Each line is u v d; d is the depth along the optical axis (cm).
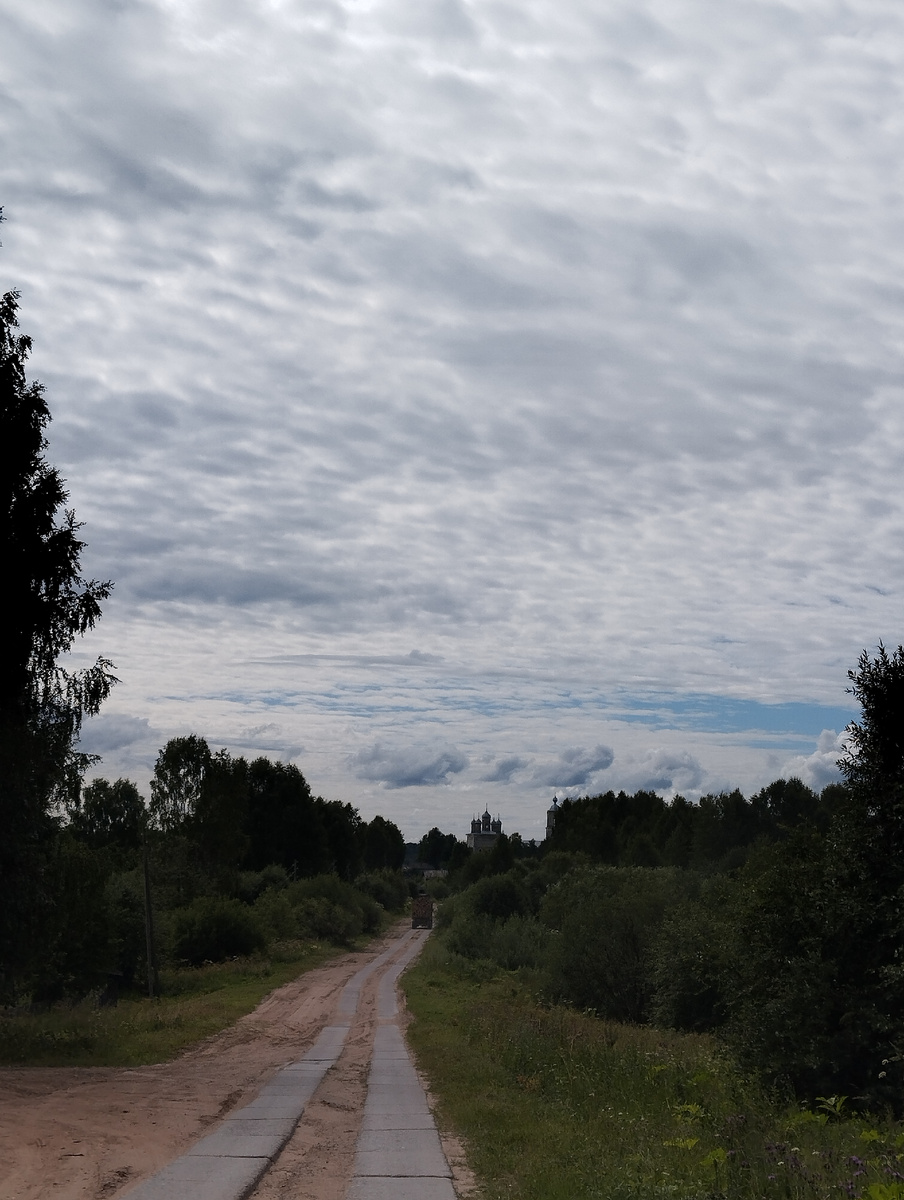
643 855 9375
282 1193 903
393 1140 1197
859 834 1572
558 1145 1119
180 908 6725
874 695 1634
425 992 4522
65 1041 2369
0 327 2288
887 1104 1377
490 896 8394
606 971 4016
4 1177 945
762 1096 1441
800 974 1545
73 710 2498
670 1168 895
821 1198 755
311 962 6869
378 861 17912
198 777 8450
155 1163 1018
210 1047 2569
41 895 2442
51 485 2267
